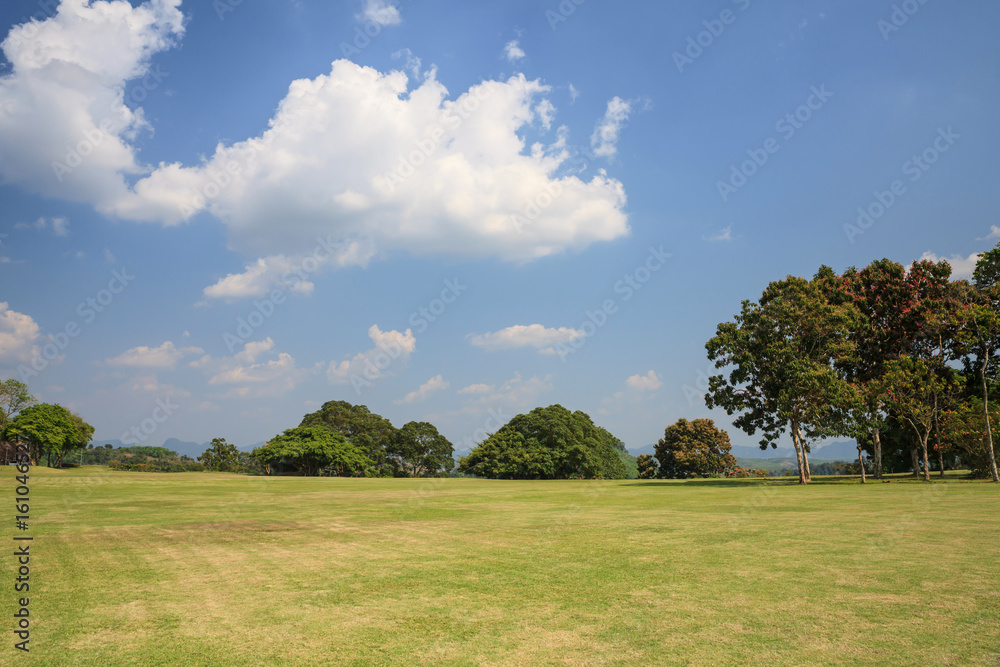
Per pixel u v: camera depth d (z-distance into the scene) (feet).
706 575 32.32
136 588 30.19
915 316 136.77
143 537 48.01
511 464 255.91
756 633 22.15
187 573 33.83
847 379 149.79
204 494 103.35
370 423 313.12
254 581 31.78
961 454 127.75
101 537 47.93
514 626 23.53
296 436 270.46
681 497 95.61
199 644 21.53
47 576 32.99
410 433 316.60
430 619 24.57
